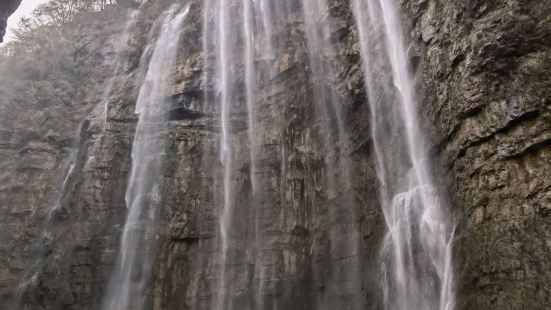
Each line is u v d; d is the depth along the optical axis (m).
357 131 14.77
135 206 18.20
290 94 17.50
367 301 12.90
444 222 9.48
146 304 16.30
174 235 16.95
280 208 16.02
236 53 19.89
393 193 12.14
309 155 16.14
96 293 17.16
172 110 19.53
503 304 7.32
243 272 15.73
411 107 11.38
